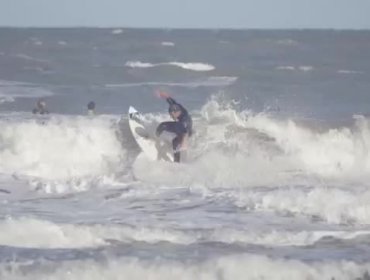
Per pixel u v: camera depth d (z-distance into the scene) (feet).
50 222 130.72
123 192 165.78
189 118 196.65
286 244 122.72
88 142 202.90
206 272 106.32
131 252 115.65
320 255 115.85
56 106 378.53
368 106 382.42
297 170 189.37
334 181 177.37
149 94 447.01
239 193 160.86
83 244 119.96
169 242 122.21
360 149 203.92
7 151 199.11
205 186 170.91
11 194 164.96
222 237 125.39
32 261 108.88
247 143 203.00
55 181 178.29
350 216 140.26
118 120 219.20
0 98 400.06
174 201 156.35
